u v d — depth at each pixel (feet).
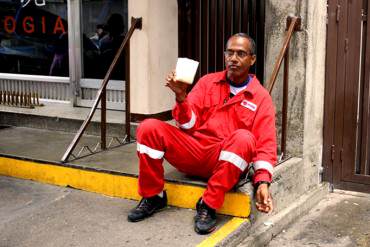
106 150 14.93
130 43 16.31
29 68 20.65
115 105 18.52
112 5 18.37
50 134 17.40
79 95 19.39
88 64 19.17
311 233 12.61
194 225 10.84
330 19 14.84
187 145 11.03
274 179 12.26
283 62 13.73
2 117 18.94
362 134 14.98
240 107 11.19
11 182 14.20
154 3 15.99
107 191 12.99
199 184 11.57
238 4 15.97
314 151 14.85
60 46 19.75
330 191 15.61
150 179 11.09
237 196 11.11
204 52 16.69
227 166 10.30
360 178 15.14
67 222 11.33
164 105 16.99
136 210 11.20
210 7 16.43
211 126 11.28
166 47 16.75
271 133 10.80
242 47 10.89
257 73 16.11
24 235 10.71
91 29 18.90
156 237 10.37
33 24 20.20
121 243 10.17
